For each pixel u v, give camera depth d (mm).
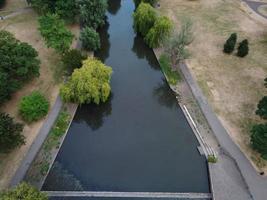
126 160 62500
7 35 76000
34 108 64625
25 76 70875
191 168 60812
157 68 84938
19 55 70312
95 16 91562
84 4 88812
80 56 76375
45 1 91312
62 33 78250
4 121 56500
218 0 109125
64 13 90688
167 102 74625
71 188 57000
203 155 62500
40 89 73125
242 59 82562
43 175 57938
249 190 54688
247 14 101500
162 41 84812
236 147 61562
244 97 71875
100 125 70000
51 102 70438
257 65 80562
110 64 85875
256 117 67188
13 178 56094
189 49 85562
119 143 66000
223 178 56812
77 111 71000
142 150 64438
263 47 86750
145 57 88500
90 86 67312
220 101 71125
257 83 75312
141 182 58438
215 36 90625
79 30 92938
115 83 79875
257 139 56219
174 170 60531
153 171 60406
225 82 75750
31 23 94312
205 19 98438
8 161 58625
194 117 69062
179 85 76938
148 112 72750
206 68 79750
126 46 92500
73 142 65812
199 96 72562
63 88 68500
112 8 108875
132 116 71875
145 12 87938
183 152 63750
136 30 94000
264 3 107375
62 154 63250
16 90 69875
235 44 86375
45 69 78250
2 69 67312
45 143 63125
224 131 64688
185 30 78875
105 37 95500
